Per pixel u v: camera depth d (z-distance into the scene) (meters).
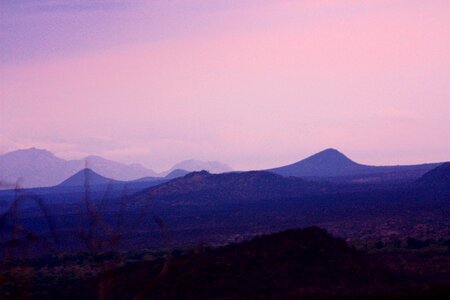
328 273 34.03
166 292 31.38
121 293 31.50
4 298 28.17
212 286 31.59
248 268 34.19
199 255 36.75
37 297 31.72
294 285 31.83
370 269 36.03
